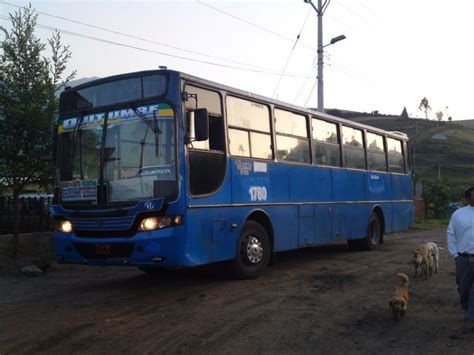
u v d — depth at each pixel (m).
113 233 8.20
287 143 11.18
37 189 12.98
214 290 8.78
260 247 10.02
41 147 11.84
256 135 10.17
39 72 12.12
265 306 7.61
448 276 10.21
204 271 10.80
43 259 11.64
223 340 6.01
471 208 6.64
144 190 8.10
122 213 8.06
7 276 10.68
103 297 8.43
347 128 13.84
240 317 6.99
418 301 7.99
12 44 11.98
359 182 14.19
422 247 10.20
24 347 5.81
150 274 10.77
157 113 8.19
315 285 9.21
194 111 8.35
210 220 8.66
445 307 7.59
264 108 10.53
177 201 7.96
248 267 9.77
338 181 13.09
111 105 8.70
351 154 13.93
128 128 8.43
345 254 13.91
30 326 6.65
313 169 12.01
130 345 5.84
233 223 9.25
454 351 5.65
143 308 7.55
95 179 8.55
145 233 7.89
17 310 7.61
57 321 6.88
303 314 7.14
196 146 8.50
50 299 8.38
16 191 12.05
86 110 8.95
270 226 10.39
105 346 5.81
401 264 11.88
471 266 6.50
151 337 6.12
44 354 5.58
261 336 6.16
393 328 6.51
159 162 8.09
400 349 5.72
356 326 6.58
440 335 6.23
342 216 13.20
